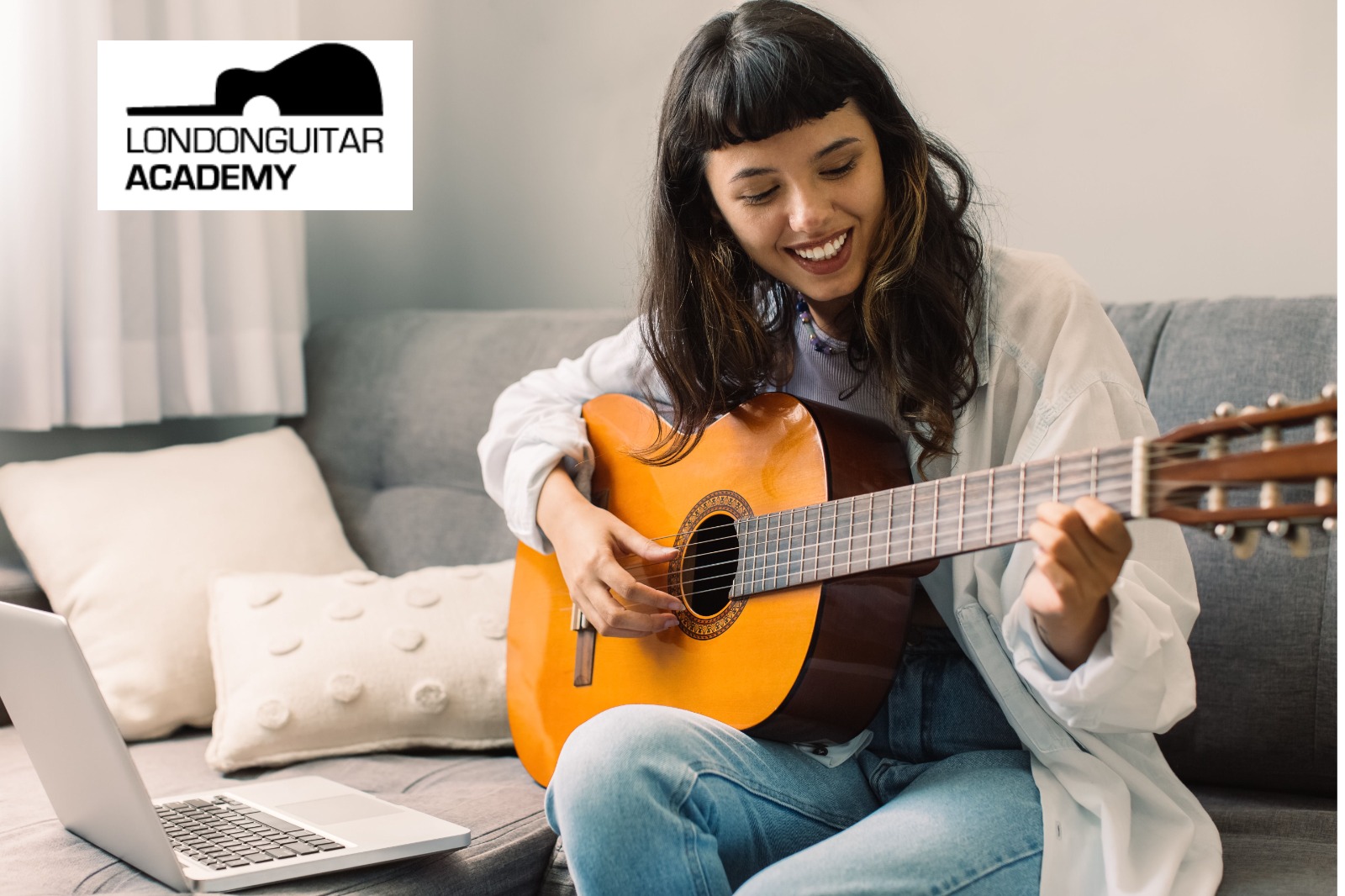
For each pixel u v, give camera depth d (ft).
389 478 6.81
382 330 7.22
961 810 3.40
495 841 3.98
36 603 5.87
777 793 3.64
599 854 3.26
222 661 5.14
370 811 3.98
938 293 3.72
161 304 7.07
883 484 3.84
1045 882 3.29
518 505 4.72
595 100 7.63
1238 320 4.66
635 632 4.13
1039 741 3.56
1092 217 6.04
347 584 5.44
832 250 3.76
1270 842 3.75
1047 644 3.22
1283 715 4.27
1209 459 2.56
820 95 3.56
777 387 4.29
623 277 7.56
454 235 8.24
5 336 6.41
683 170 4.04
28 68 6.31
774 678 3.73
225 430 7.89
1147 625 3.05
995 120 6.26
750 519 3.89
